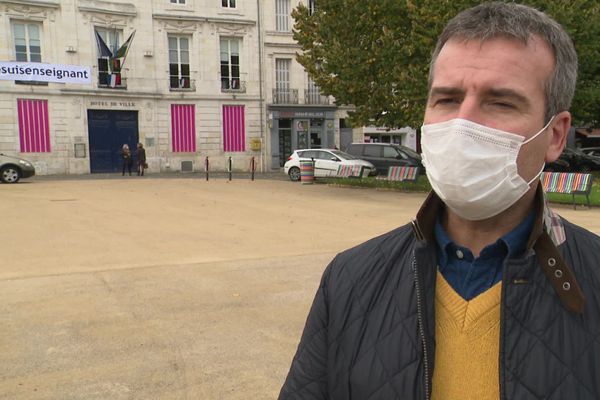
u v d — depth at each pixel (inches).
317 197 653.3
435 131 54.8
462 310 54.1
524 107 52.1
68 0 1187.3
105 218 463.8
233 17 1354.6
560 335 49.5
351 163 934.4
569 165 1090.1
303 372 60.9
